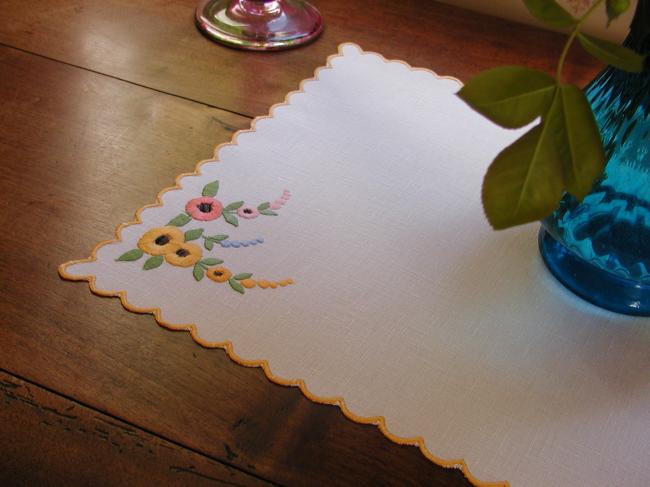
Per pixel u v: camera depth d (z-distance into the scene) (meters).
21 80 0.83
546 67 0.94
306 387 0.59
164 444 0.54
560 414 0.59
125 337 0.61
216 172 0.76
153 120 0.81
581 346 0.65
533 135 0.40
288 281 0.67
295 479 0.54
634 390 0.62
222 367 0.60
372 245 0.71
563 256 0.71
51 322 0.61
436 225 0.74
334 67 0.91
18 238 0.67
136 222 0.70
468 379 0.61
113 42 0.91
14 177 0.72
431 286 0.68
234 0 0.98
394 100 0.88
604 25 0.98
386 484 0.54
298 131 0.82
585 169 0.40
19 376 0.57
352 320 0.64
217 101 0.85
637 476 0.56
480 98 0.39
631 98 0.60
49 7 0.94
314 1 1.01
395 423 0.57
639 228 0.62
